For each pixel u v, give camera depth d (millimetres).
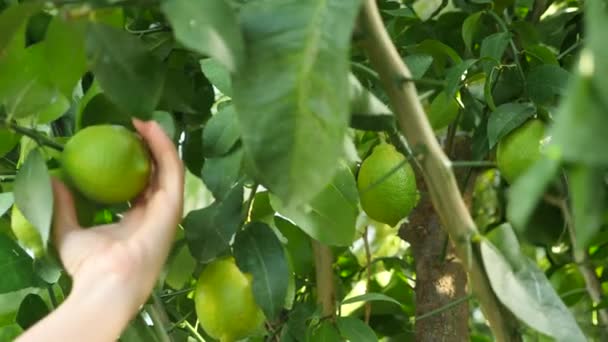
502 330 860
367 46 741
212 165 937
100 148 828
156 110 943
